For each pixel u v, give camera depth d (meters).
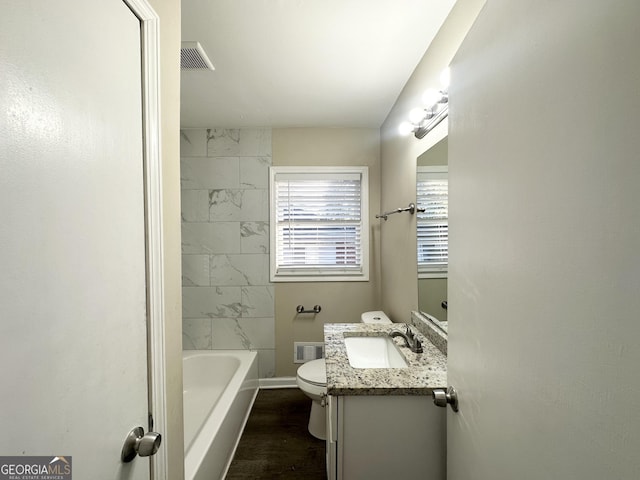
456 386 0.81
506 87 0.56
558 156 0.42
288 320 2.62
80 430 0.50
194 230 2.61
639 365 0.30
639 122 0.30
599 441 0.35
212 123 2.51
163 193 0.79
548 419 0.44
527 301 0.49
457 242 0.81
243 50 1.54
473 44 0.71
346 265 2.67
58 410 0.46
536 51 0.47
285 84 1.88
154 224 0.73
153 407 0.72
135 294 0.67
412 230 1.78
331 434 1.08
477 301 0.68
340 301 2.62
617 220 0.32
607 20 0.33
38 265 0.43
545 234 0.44
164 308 0.78
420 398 1.02
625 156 0.31
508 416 0.55
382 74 1.77
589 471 0.36
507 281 0.55
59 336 0.46
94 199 0.54
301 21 1.32
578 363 0.38
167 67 0.82
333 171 2.61
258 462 1.70
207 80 1.83
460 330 0.79
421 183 1.62
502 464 0.57
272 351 2.62
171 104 0.84
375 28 1.37
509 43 0.54
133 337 0.66
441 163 1.37
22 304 0.40
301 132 2.61
